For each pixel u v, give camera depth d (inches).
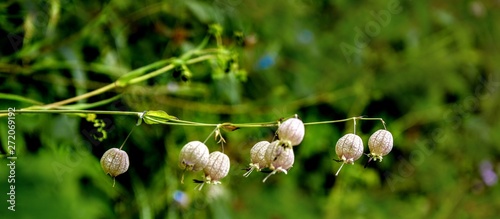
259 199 30.3
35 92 25.5
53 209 21.3
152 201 27.0
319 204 33.1
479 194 38.3
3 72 25.2
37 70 25.6
